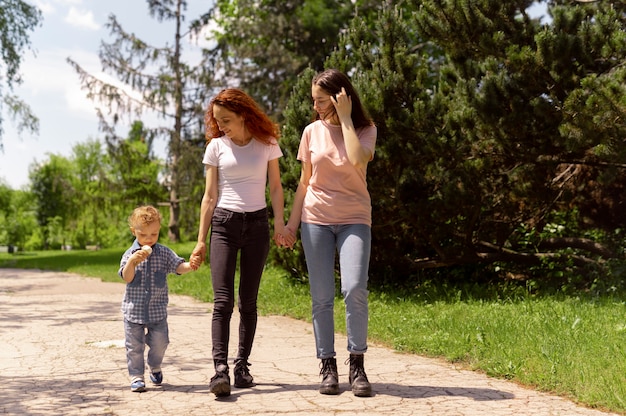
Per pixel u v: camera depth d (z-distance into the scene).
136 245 4.83
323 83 4.82
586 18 9.22
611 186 11.44
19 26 29.66
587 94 8.22
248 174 4.82
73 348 6.77
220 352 4.64
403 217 9.96
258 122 4.85
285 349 6.61
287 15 33.78
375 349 6.52
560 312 7.48
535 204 10.41
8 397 4.68
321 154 4.77
